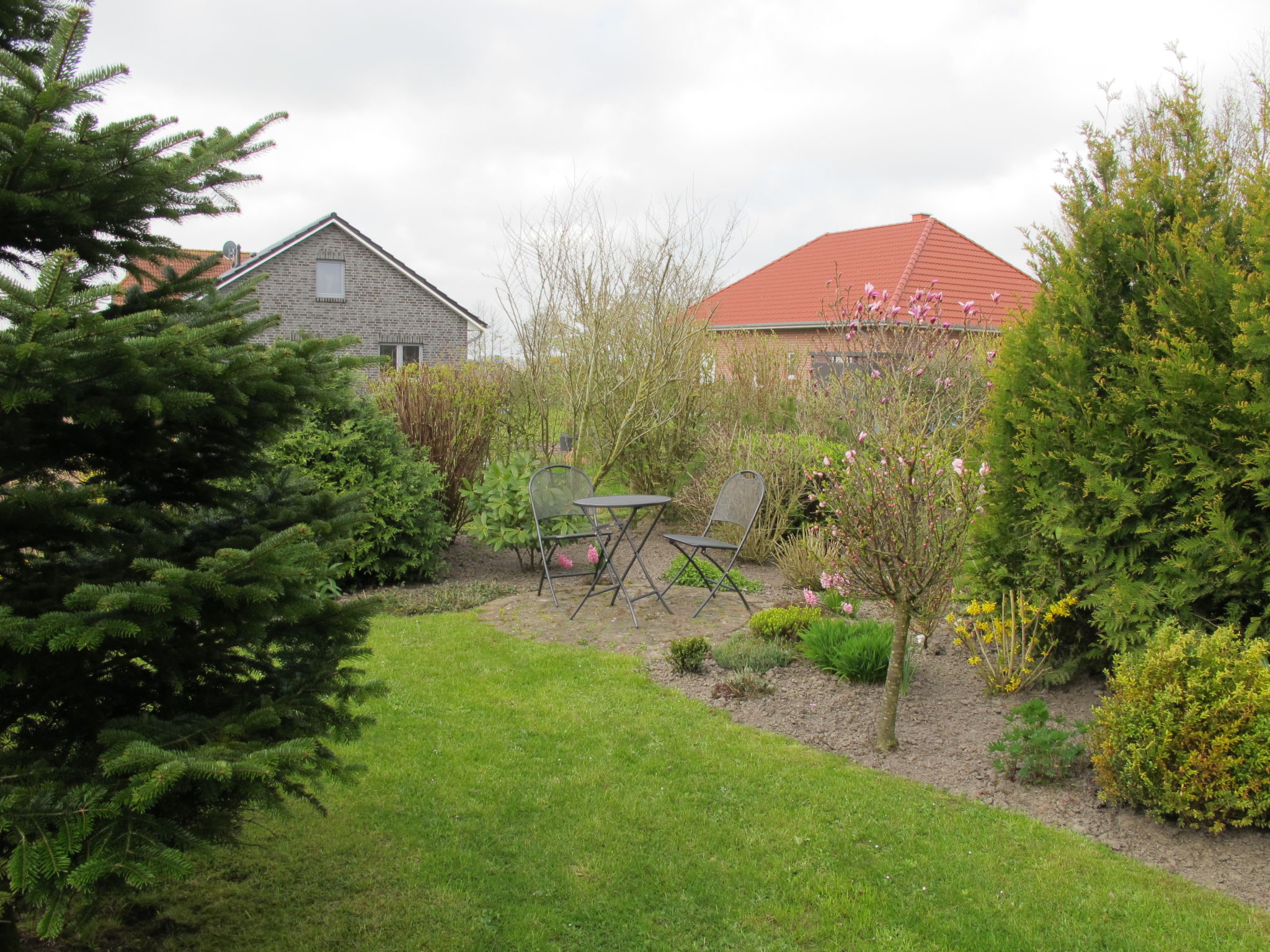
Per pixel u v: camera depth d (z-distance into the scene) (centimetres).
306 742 202
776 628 559
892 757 402
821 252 2333
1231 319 376
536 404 1091
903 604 399
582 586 748
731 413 1067
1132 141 457
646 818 339
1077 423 428
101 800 187
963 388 811
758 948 263
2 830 172
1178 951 261
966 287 1973
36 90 204
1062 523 438
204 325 251
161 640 222
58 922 169
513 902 284
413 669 517
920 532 388
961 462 462
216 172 258
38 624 185
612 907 282
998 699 457
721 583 653
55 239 231
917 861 311
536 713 450
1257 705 317
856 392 892
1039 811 349
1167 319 409
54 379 194
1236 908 281
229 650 259
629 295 969
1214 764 319
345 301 2569
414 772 375
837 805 351
